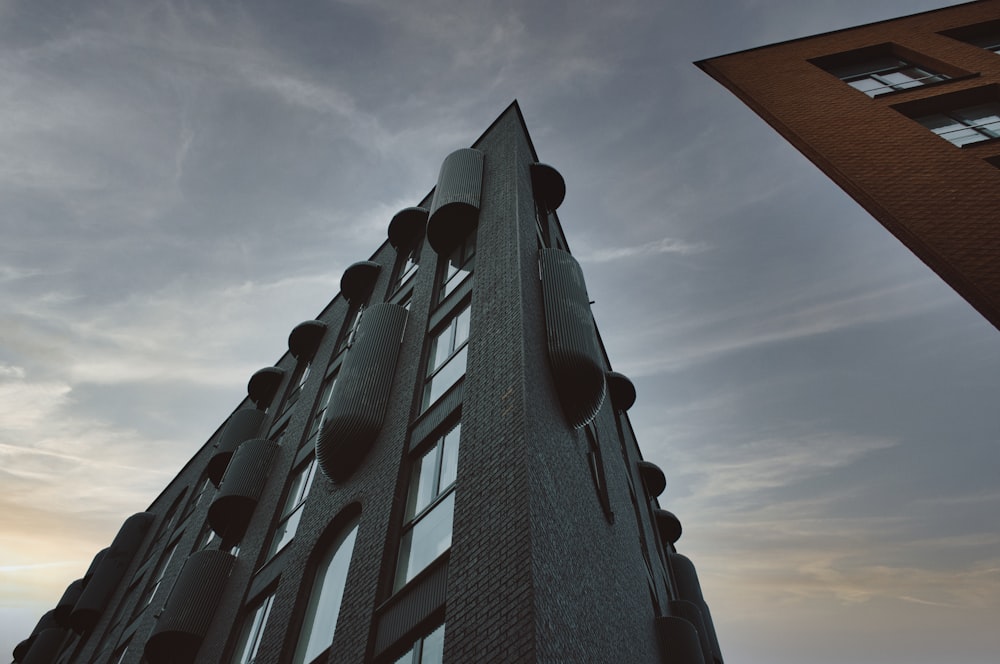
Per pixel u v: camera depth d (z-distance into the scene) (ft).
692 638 49.55
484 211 53.06
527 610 21.79
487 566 25.26
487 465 29.78
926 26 55.06
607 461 52.90
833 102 47.37
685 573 86.43
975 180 33.65
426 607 27.63
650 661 41.88
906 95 45.03
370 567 33.22
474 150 61.00
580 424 37.37
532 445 28.96
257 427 79.25
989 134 38.68
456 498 30.35
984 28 52.49
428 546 31.37
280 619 38.24
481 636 22.85
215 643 45.88
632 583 42.73
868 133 41.88
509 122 63.41
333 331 80.64
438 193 57.06
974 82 43.78
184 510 92.58
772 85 53.26
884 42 54.65
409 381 44.62
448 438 36.47
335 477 43.45
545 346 37.63
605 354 80.53
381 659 27.91
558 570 25.66
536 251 46.80
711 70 59.67
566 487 31.71
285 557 45.83
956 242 30.66
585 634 25.84
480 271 45.70
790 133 46.09
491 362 35.73
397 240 73.05
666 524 85.92
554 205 60.70
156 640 47.57
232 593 49.93
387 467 38.96
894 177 36.63
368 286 78.02
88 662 77.56
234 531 59.31
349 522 40.50
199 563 52.70
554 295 40.75
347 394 44.91
